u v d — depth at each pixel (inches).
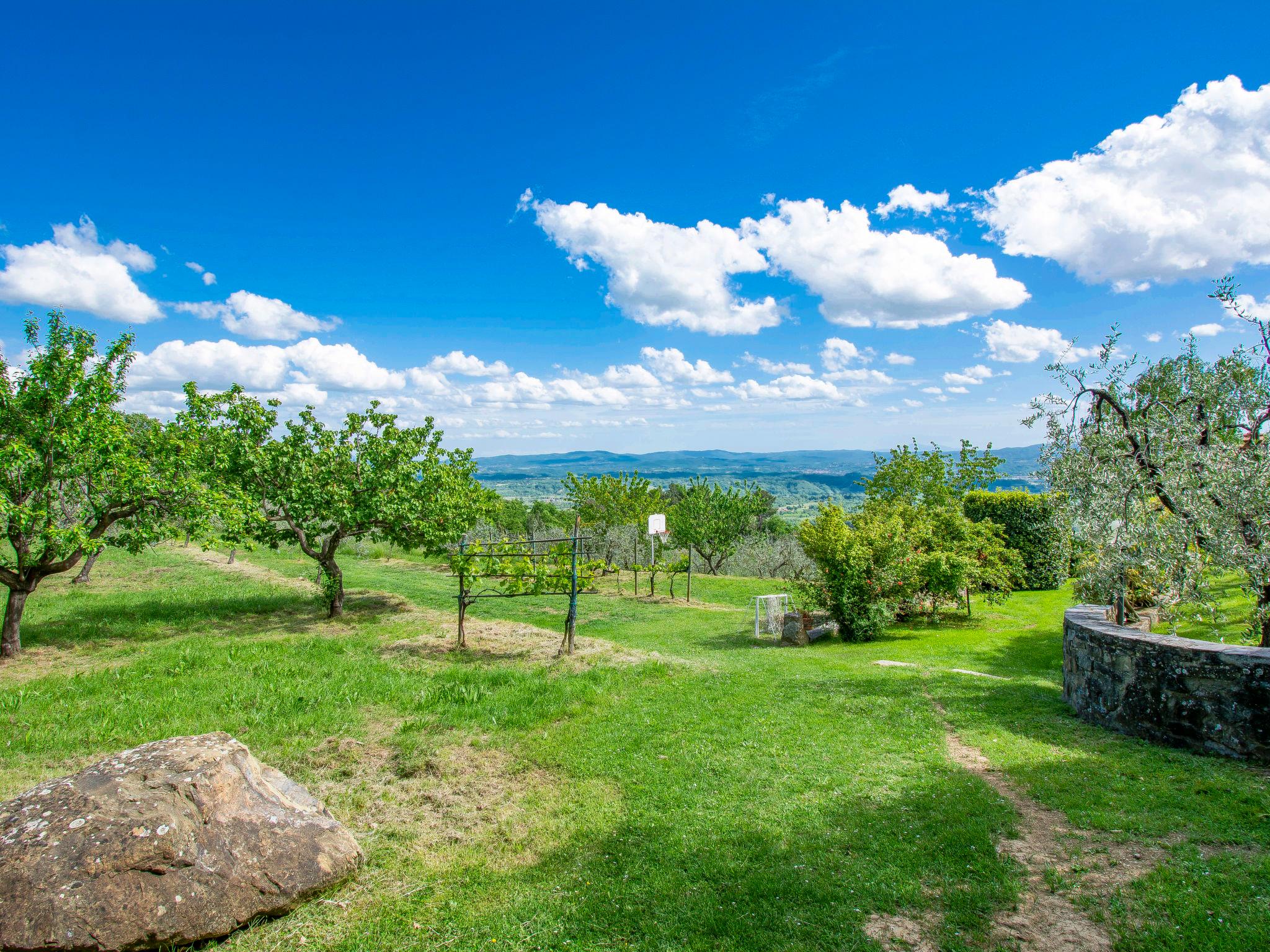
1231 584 406.0
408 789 278.7
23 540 513.0
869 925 168.9
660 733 339.6
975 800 235.5
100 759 309.6
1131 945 150.6
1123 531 328.8
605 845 224.8
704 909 181.2
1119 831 202.5
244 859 186.1
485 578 603.8
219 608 734.5
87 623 623.8
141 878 168.6
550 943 171.3
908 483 1024.9
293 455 705.0
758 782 271.1
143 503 565.6
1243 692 259.3
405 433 741.9
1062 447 361.7
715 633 755.4
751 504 1469.0
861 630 687.1
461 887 201.5
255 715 366.9
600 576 1212.5
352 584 973.8
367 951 170.2
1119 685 308.7
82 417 524.1
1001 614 810.8
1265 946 143.6
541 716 371.6
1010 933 160.2
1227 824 199.5
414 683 441.1
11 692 402.9
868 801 244.7
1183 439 311.4
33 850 164.7
